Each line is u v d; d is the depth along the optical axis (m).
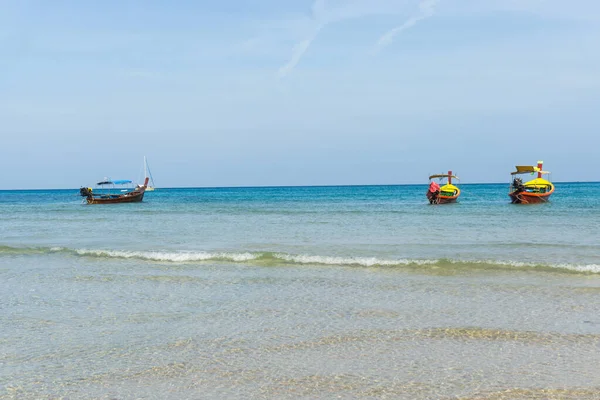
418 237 24.64
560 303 12.03
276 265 17.47
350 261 17.50
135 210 52.88
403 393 7.38
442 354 8.87
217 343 9.52
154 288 14.04
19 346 9.45
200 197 105.25
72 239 25.52
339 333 10.02
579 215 38.00
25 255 20.14
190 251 20.22
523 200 54.88
